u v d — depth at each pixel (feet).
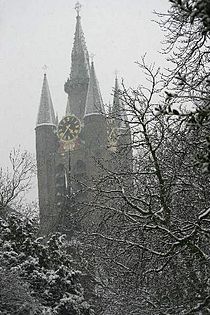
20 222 77.10
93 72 264.31
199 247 44.42
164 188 45.32
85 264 74.23
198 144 28.43
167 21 30.60
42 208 229.45
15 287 58.90
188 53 31.32
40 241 86.63
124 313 55.42
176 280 45.88
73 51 296.10
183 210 50.01
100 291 67.00
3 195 114.32
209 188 45.24
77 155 252.21
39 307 61.46
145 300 49.75
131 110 47.78
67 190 187.01
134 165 58.13
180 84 30.66
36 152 263.29
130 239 53.31
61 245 80.59
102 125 246.27
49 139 264.11
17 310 57.82
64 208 120.06
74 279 75.72
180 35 30.76
